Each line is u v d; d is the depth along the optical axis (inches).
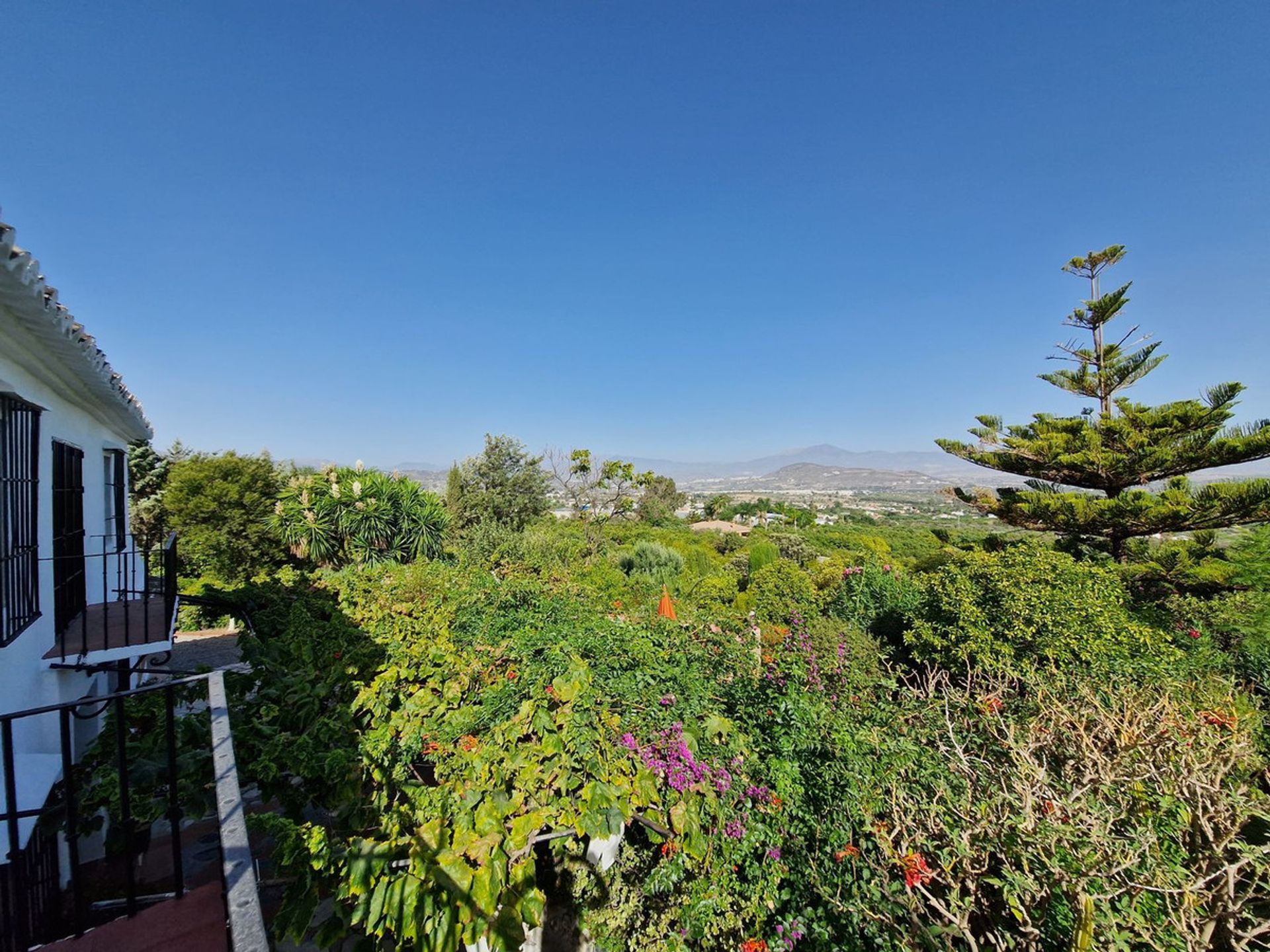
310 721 144.6
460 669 197.9
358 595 322.0
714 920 149.3
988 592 297.0
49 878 114.0
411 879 97.3
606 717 167.3
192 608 490.6
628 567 758.5
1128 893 114.3
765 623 426.6
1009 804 139.9
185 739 120.0
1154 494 428.5
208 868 162.1
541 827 128.6
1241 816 128.9
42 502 143.7
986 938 118.9
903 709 213.5
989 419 483.5
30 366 131.3
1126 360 457.4
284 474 630.5
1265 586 327.9
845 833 144.6
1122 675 228.5
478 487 767.7
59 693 145.1
